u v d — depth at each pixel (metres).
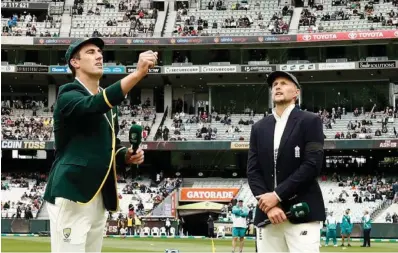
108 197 5.82
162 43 65.50
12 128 65.19
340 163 64.94
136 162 6.18
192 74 66.81
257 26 68.62
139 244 33.78
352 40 62.97
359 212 53.16
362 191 56.34
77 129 5.69
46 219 51.28
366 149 63.03
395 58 64.56
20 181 61.25
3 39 65.31
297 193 6.58
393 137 60.09
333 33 62.84
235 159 66.12
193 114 70.25
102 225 5.96
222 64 66.88
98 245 6.00
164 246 31.73
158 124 67.38
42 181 62.50
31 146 62.78
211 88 69.31
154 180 62.69
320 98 67.56
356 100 66.69
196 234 59.47
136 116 68.31
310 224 6.59
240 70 64.88
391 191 55.31
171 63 67.69
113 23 70.75
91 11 72.12
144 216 51.62
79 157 5.61
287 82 6.89
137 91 71.94
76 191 5.54
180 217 57.03
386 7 68.44
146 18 70.94
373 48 65.31
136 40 65.62
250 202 56.28
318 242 6.65
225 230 47.28
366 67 62.12
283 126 6.86
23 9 71.69
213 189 57.78
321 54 66.19
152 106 70.75
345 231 34.53
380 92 66.25
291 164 6.69
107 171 5.71
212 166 66.38
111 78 68.94
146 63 5.35
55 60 68.56
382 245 36.84
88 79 5.91
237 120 66.88
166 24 70.12
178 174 63.44
